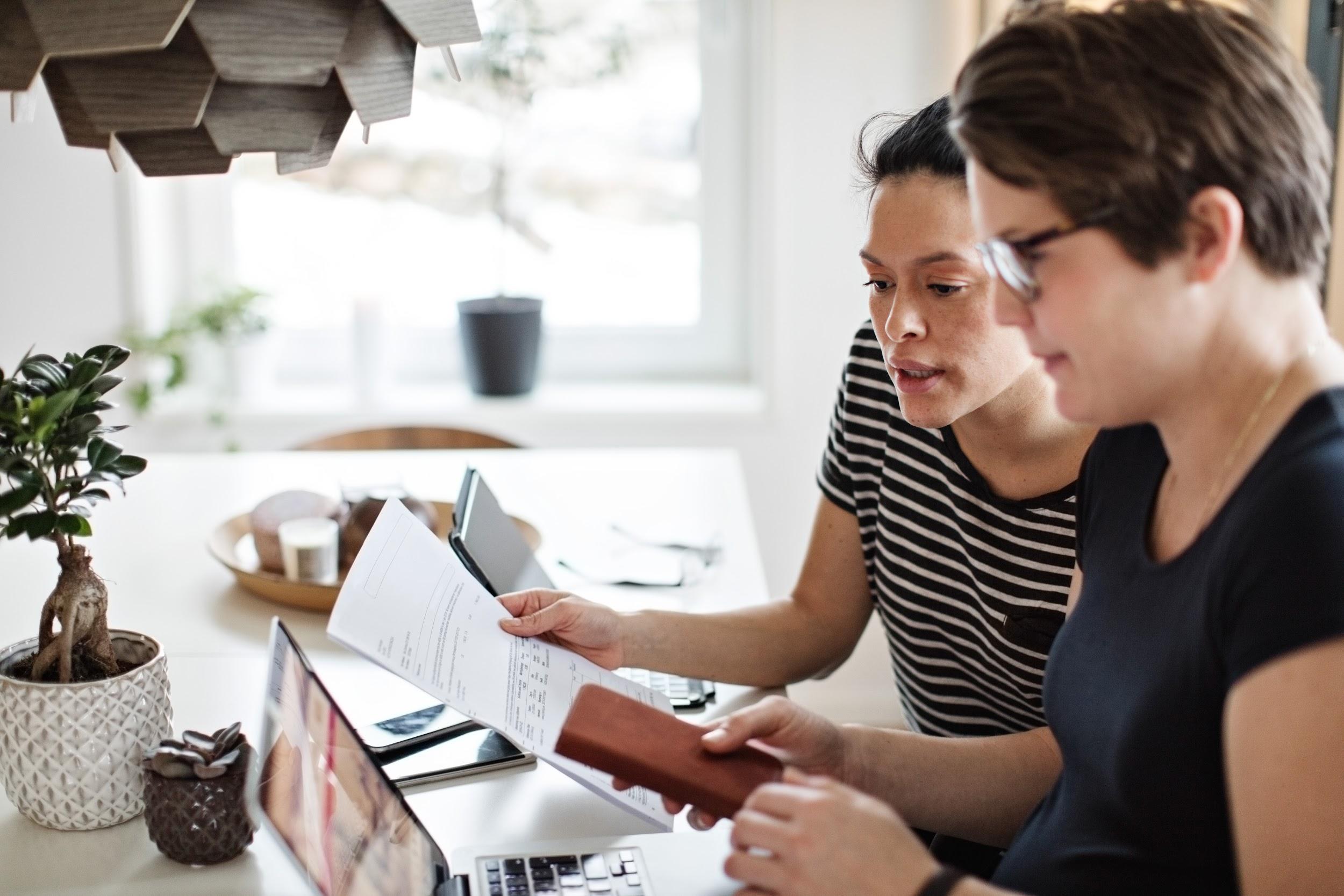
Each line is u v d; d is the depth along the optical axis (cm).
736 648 138
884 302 118
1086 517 99
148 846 106
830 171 268
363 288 296
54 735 105
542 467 221
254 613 157
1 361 274
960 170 109
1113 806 88
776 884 79
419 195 292
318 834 93
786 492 285
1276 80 76
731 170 290
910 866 77
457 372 300
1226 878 84
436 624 109
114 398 274
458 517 129
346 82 90
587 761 96
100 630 109
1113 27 76
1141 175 73
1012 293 81
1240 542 76
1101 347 77
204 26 81
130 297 274
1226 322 78
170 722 113
